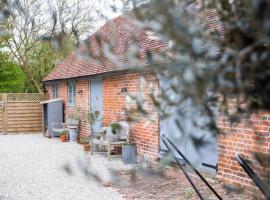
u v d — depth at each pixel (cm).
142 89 133
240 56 103
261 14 100
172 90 114
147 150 1075
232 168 767
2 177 942
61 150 1371
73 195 759
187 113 111
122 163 1074
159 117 127
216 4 127
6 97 1928
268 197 132
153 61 120
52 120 1803
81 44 153
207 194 679
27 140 1680
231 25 120
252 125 176
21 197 758
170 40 116
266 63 101
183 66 108
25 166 1078
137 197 708
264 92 107
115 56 141
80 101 1622
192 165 216
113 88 1273
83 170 225
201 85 105
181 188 720
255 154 153
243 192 164
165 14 112
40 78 2512
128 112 141
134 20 128
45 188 823
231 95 111
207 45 113
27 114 1975
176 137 120
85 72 1411
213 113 119
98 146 1263
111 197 731
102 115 1380
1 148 1439
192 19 123
